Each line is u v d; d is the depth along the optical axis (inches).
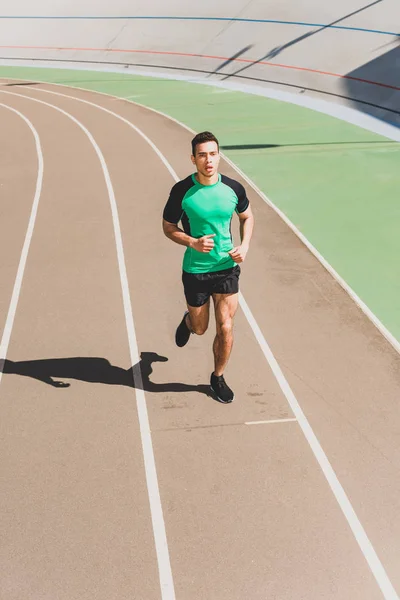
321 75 816.3
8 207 404.8
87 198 418.0
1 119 706.2
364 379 213.9
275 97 777.6
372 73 773.9
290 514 158.6
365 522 155.8
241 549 148.7
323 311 261.6
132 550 149.0
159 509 160.9
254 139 583.8
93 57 1125.1
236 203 176.2
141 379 216.2
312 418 194.4
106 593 138.2
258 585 139.6
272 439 185.3
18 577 142.3
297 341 238.5
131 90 877.8
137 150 542.6
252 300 271.6
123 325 252.8
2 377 219.1
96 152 540.7
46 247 335.6
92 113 722.2
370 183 444.8
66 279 296.0
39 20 1283.2
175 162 501.0
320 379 214.2
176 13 1149.7
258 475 171.5
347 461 176.1
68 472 174.7
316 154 524.1
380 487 166.9
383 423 191.6
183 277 185.9
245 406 200.5
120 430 190.9
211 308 263.6
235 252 171.5
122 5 1238.3
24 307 269.9
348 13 942.4
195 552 148.2
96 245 336.5
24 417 198.4
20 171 490.6
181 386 211.8
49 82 988.6
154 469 174.7
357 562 144.8
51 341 242.4
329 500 162.6
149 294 279.0
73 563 145.8
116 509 161.2
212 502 162.7
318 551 147.8
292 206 403.2
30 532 154.7
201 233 177.5
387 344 236.2
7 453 182.5
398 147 542.0
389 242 339.3
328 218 378.9
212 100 779.4
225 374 217.8
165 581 140.9
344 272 303.7
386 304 271.4
